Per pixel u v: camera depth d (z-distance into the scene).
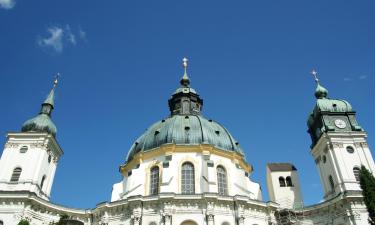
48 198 60.12
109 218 53.31
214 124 69.12
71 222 42.28
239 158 64.00
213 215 49.88
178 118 67.31
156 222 49.91
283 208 58.62
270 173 70.62
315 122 67.56
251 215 52.66
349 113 65.94
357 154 60.97
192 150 60.31
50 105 67.75
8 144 60.16
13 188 55.78
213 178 56.62
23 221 39.31
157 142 63.06
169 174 57.19
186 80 85.19
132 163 63.16
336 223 55.34
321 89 71.69
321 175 64.81
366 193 41.56
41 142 60.59
